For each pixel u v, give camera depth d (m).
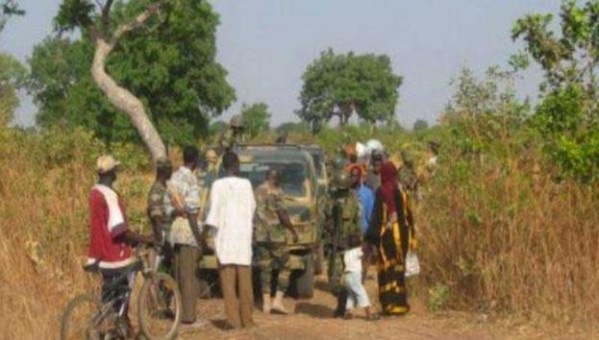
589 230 13.38
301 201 16.41
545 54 14.62
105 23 25.05
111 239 11.56
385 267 13.85
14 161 13.80
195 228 13.30
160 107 59.22
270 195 14.61
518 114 14.82
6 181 13.39
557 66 14.56
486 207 13.88
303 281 16.31
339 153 19.55
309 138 39.38
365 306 13.77
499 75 14.94
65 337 11.22
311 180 16.81
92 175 14.02
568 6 14.41
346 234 13.87
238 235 13.09
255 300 16.02
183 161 13.55
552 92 14.48
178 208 13.23
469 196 14.25
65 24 24.94
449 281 14.39
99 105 58.44
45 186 13.64
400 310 13.84
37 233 12.98
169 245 13.57
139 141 58.06
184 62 58.84
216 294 16.39
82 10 24.83
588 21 14.36
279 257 14.56
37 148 14.38
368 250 13.85
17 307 12.12
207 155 17.23
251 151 17.62
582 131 14.16
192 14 26.91
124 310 11.71
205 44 58.84
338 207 13.96
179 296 12.61
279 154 17.34
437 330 12.92
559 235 13.48
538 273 13.30
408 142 19.23
